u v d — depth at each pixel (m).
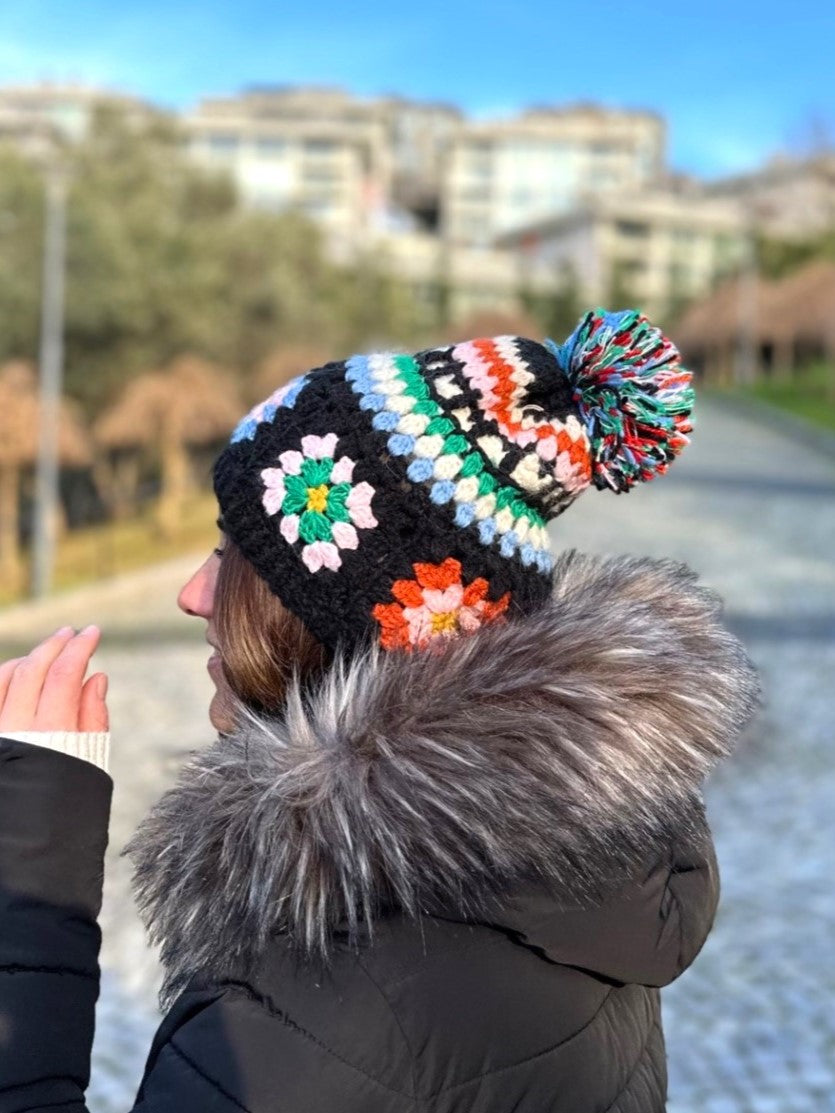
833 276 55.00
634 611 1.00
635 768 0.87
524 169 92.81
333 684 0.93
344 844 0.82
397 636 0.98
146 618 14.30
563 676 0.90
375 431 0.98
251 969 0.85
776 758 6.99
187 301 25.09
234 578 1.05
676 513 19.78
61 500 26.78
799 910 4.88
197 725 8.36
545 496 1.03
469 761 0.84
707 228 82.31
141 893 0.97
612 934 0.89
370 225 83.75
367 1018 0.82
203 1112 0.79
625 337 1.05
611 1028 0.93
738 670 1.03
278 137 80.50
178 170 29.17
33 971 0.83
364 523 0.97
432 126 118.00
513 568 1.01
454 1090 0.82
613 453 1.09
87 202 23.86
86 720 0.94
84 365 24.34
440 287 69.50
